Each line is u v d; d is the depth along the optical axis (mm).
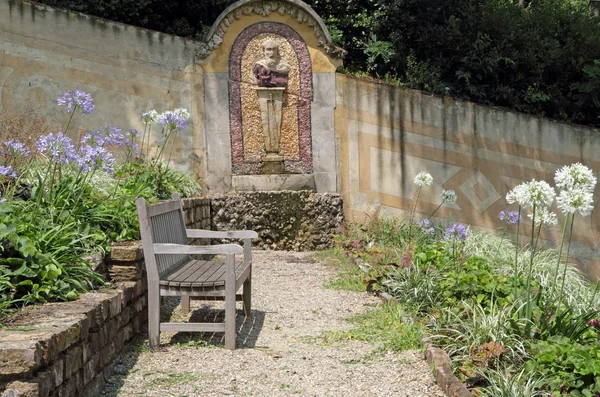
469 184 12023
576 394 4242
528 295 5473
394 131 11977
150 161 11320
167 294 5504
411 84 12719
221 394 4508
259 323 6477
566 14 13906
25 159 7617
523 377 4488
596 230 11898
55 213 5910
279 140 11922
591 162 11953
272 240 11516
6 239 4668
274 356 5371
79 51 11625
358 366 5141
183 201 9586
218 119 11898
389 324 6223
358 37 14188
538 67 13102
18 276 4516
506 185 12039
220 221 11414
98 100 11695
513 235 12000
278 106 11844
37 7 11477
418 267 7379
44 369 3488
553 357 4598
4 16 11375
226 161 11930
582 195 5250
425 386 4684
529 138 11977
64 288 4680
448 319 5703
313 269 9500
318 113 11930
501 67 13227
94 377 4422
